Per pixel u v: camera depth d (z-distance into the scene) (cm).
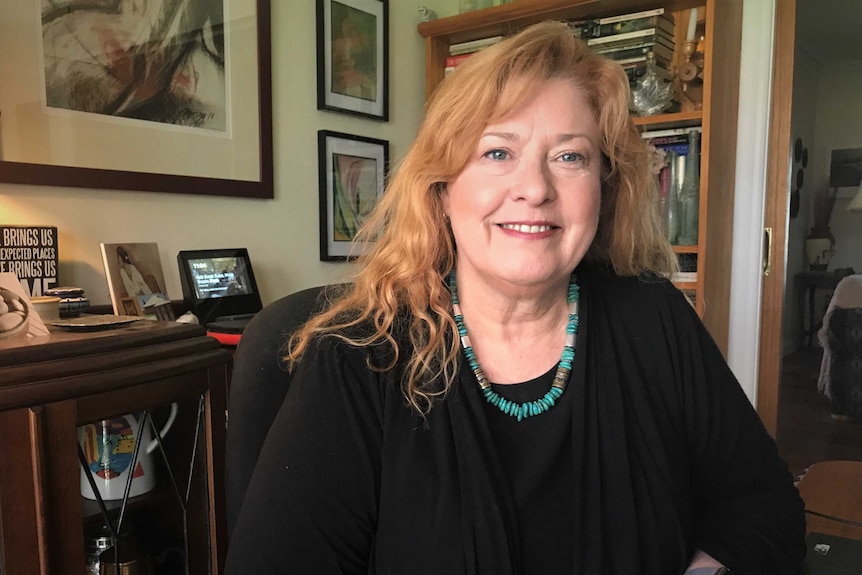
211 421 106
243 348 89
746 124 225
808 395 243
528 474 79
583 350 86
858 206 230
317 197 201
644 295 96
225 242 173
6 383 79
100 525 93
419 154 87
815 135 240
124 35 147
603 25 215
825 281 241
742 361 233
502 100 79
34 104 132
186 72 160
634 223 99
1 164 126
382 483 77
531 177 79
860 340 235
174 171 158
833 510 102
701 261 201
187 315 146
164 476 102
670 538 83
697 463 95
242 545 74
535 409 82
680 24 221
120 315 124
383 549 76
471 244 83
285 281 191
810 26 224
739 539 86
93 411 87
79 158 139
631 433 85
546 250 82
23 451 80
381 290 86
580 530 78
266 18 178
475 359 85
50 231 128
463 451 77
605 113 88
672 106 216
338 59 204
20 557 80
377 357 80
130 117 149
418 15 238
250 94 176
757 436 97
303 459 76
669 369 91
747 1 222
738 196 229
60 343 87
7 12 127
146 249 145
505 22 222
